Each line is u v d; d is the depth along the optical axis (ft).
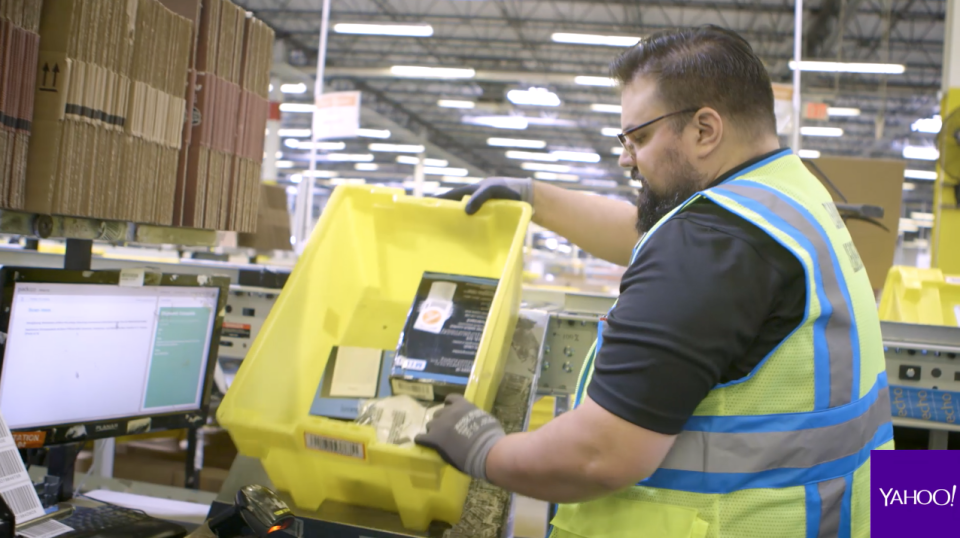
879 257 8.28
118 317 3.78
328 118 19.08
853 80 36.01
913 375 4.36
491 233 3.80
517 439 2.61
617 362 2.37
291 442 2.92
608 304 4.98
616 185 64.39
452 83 41.09
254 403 3.11
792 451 2.50
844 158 8.34
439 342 3.28
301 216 19.45
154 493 5.41
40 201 3.10
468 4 30.48
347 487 3.27
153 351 3.96
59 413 3.58
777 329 2.46
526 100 35.06
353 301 3.86
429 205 3.86
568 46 34.73
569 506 2.87
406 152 54.44
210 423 6.60
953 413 4.27
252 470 3.58
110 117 3.36
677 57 2.78
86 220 3.46
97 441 5.83
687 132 2.78
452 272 3.84
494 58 37.70
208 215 4.07
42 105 3.12
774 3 28.99
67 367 3.58
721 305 2.31
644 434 2.31
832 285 2.56
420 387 3.14
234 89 4.23
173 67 3.75
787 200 2.61
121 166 3.44
